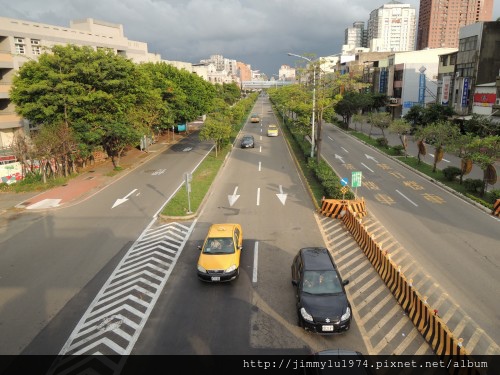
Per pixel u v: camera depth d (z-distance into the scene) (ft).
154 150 144.56
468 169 85.81
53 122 98.17
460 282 45.96
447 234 60.90
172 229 65.57
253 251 55.98
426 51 227.61
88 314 41.16
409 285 40.04
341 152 136.67
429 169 104.78
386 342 35.47
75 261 54.08
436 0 474.08
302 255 45.47
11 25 131.03
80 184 96.48
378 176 100.83
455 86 165.89
